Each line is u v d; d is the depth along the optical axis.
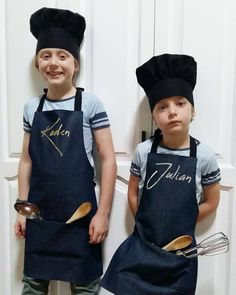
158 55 0.93
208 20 0.96
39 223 0.93
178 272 0.85
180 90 0.85
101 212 0.95
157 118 0.88
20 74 1.03
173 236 0.87
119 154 1.03
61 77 0.91
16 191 1.06
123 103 1.01
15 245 1.08
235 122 0.98
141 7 0.98
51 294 1.07
